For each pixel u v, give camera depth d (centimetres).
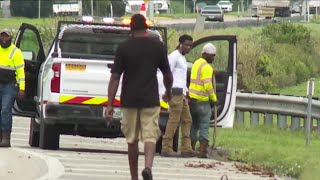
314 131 6081
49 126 4603
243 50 10438
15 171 3612
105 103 4484
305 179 3966
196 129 4881
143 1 8944
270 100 6506
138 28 3059
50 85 4472
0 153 4203
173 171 4000
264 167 4300
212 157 4809
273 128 6259
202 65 4750
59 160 4119
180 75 4588
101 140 5753
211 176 3875
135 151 3098
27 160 3962
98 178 3559
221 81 5053
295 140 5381
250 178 3888
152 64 3047
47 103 4475
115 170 3869
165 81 3136
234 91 5038
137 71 3034
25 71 4900
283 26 13075
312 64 12375
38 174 3559
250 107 6662
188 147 4722
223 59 8319
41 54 5009
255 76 10250
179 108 4597
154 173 3881
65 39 4897
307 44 12888
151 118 3055
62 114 4475
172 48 10419
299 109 6231
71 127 4628
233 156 4678
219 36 4962
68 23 4872
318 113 6016
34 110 4903
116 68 3047
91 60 4481
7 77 4509
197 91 4762
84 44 4922
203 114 4762
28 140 5297
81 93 4481
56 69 4462
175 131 4678
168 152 4672
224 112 5034
